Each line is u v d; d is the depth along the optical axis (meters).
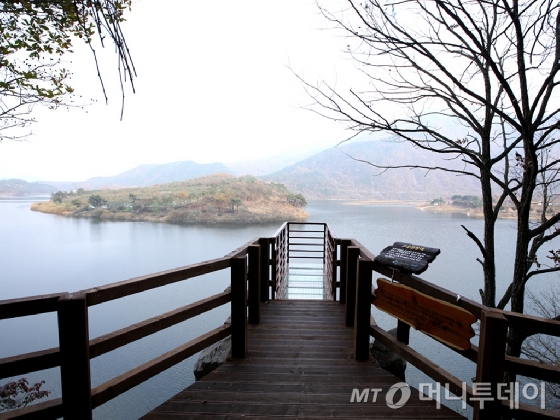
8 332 15.53
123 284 1.83
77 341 1.59
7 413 1.57
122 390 1.83
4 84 3.54
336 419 2.11
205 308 2.45
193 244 35.22
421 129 4.14
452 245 27.42
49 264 29.03
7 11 2.99
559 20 3.48
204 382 2.50
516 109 3.28
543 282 12.15
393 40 3.47
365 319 2.79
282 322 3.71
